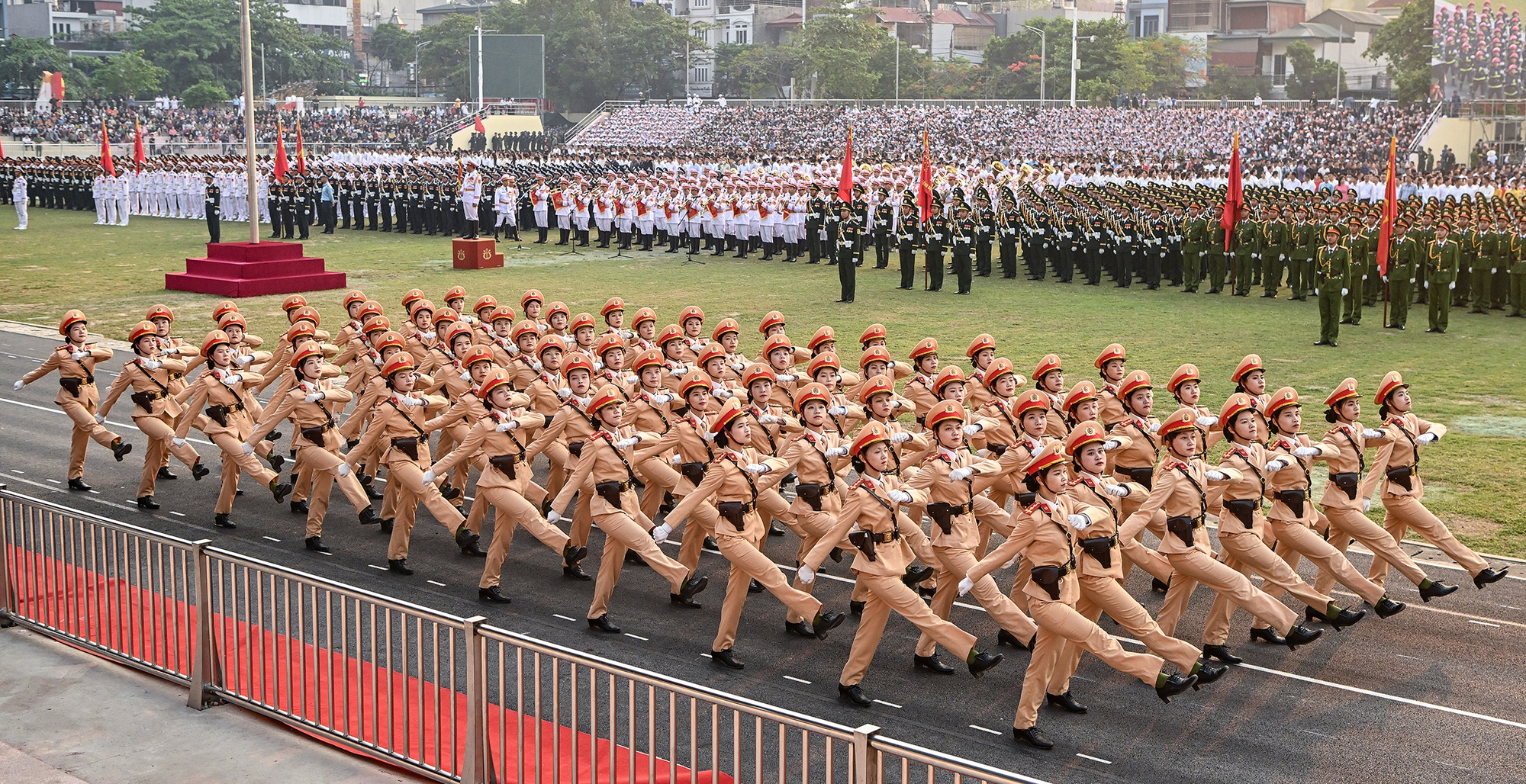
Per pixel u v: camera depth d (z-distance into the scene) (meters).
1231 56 118.44
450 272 42.97
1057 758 10.66
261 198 62.09
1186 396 14.32
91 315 34.62
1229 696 11.88
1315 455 13.42
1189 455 12.23
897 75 102.00
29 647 12.77
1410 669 12.41
